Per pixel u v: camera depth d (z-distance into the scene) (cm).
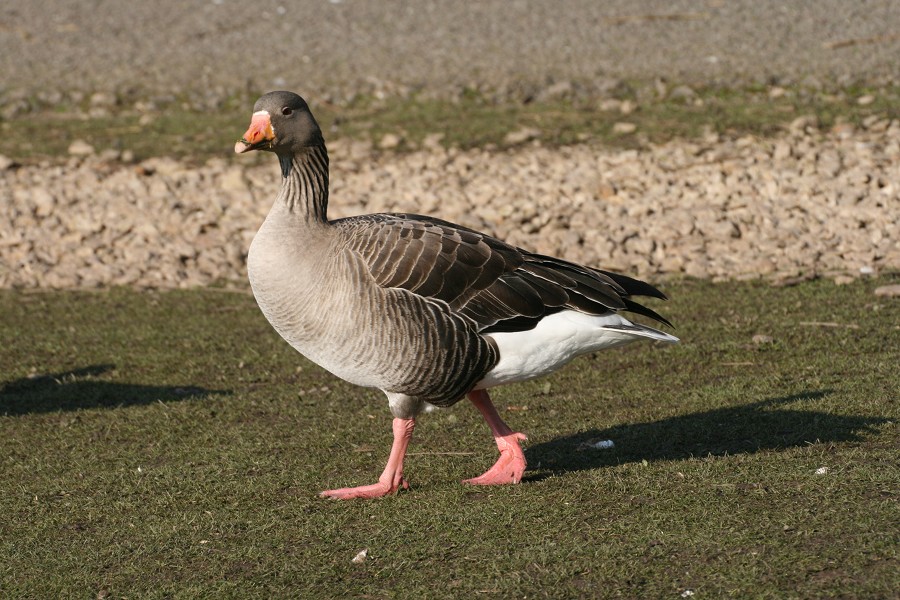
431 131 2156
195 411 1111
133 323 1432
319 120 2255
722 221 1694
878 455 848
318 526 792
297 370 1245
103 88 2484
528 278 817
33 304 1526
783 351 1188
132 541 788
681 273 1541
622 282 870
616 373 1170
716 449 904
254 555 747
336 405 1121
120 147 2145
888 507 736
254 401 1140
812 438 908
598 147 2030
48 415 1111
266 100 818
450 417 1061
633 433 970
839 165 1852
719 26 2748
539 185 1866
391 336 782
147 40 2853
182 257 1700
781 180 1816
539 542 727
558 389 1134
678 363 1184
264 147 817
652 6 2947
